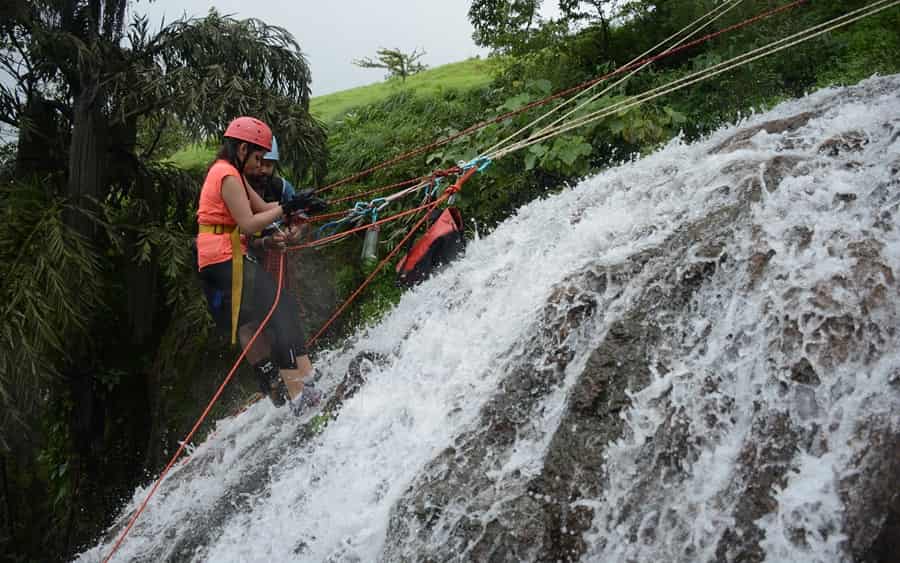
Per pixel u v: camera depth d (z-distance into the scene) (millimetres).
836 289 2936
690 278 3385
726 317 3188
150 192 9977
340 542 3582
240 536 4297
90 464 9906
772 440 2742
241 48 9305
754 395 2898
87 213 8812
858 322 2809
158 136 10055
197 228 9930
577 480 3010
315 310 8898
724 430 2898
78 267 8359
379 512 3502
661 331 3301
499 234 5410
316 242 4957
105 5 9172
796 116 4535
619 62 9734
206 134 8898
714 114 7871
